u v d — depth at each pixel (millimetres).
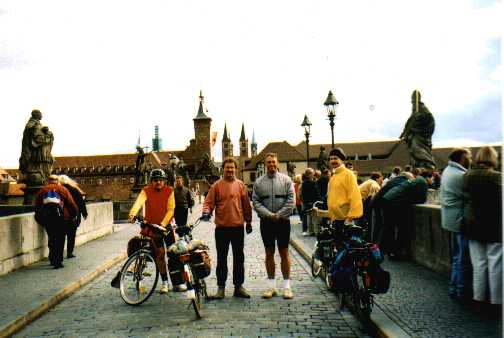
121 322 5973
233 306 6695
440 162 81625
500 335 4789
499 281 5512
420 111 18141
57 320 6148
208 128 120750
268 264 7309
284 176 7344
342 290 5918
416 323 5246
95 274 9211
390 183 9656
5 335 5383
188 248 6367
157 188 7297
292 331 5508
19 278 8484
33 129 18406
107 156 134500
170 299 7195
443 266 7938
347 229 6160
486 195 5496
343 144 102688
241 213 7320
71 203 9812
